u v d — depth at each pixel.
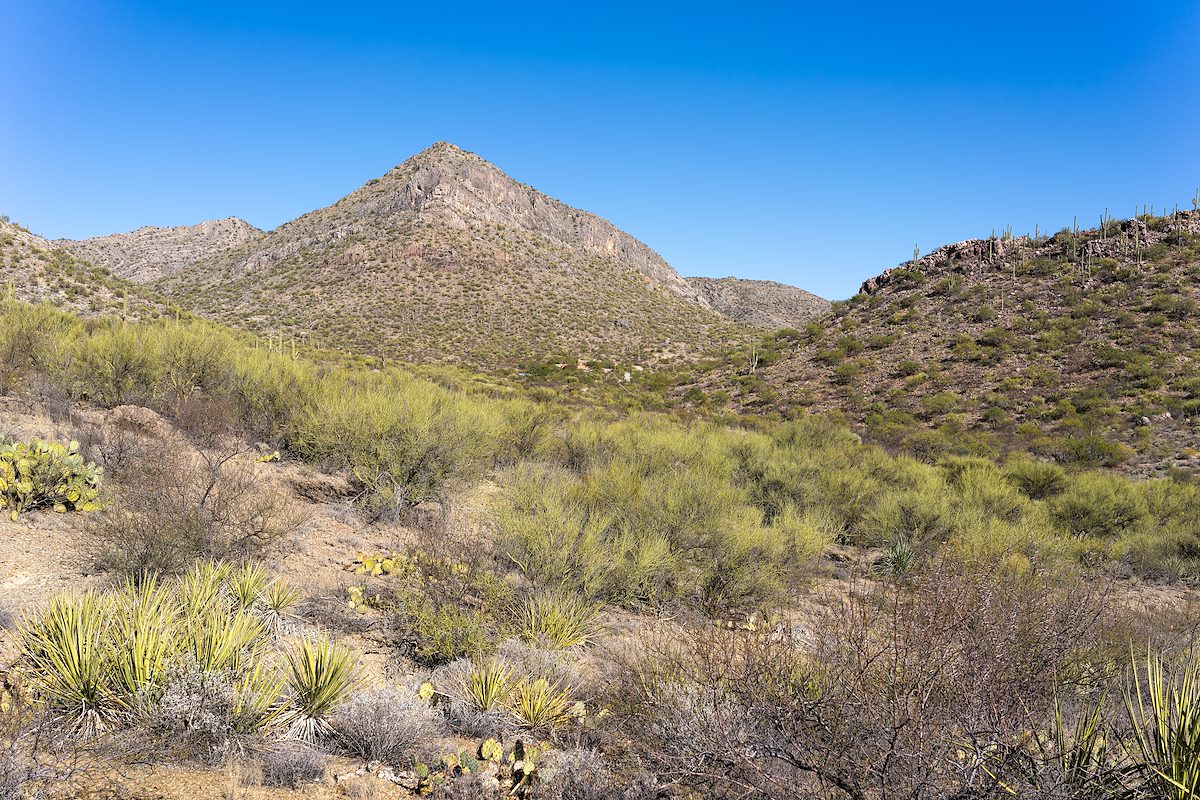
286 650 5.09
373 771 3.91
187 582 5.18
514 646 5.71
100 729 3.64
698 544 8.32
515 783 3.87
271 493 8.78
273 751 3.83
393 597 6.45
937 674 3.36
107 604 4.43
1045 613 4.32
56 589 5.45
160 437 10.42
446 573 6.38
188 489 7.90
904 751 3.08
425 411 10.65
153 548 5.95
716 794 3.56
